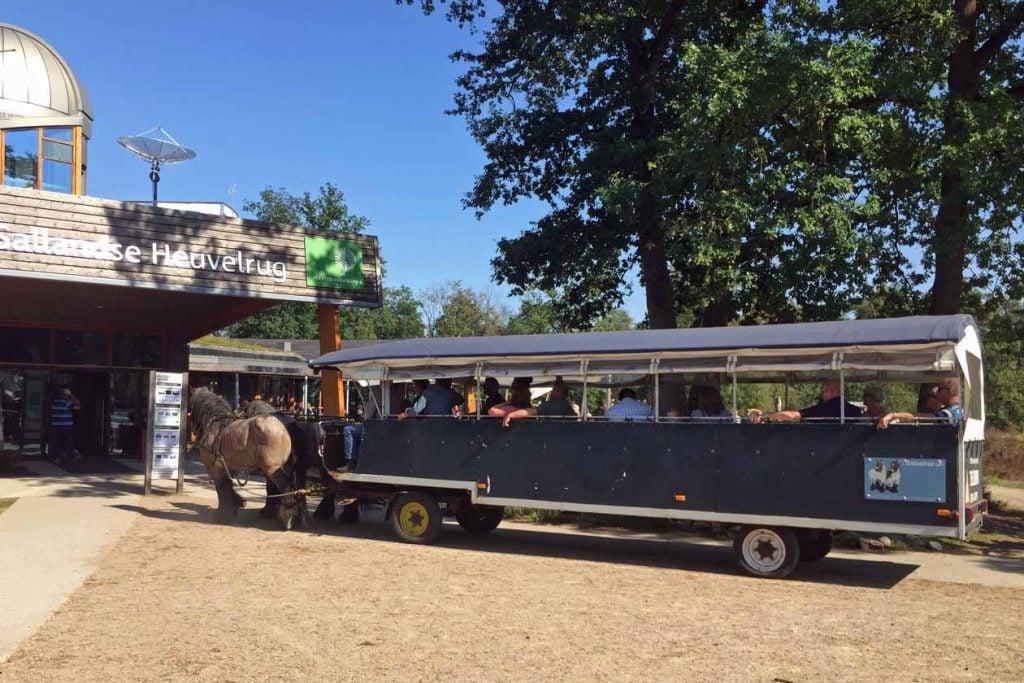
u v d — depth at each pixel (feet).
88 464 75.25
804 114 47.44
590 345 36.42
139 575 31.53
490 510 43.27
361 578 31.35
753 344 32.76
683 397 40.88
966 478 30.04
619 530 44.45
